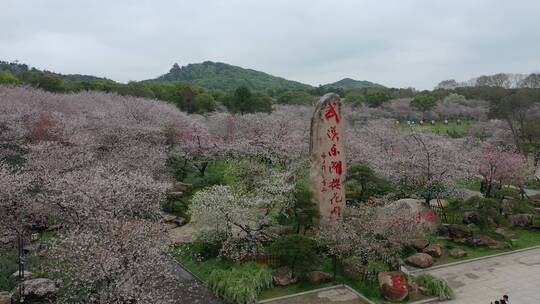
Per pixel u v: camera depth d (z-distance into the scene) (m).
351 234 18.89
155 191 21.98
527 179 35.66
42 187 22.58
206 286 18.45
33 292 15.90
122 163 28.44
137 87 74.19
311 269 18.94
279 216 25.28
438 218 25.84
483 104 92.69
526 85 108.19
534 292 18.11
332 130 22.98
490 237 24.44
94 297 14.34
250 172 31.22
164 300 15.05
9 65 127.44
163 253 17.52
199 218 21.36
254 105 66.81
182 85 80.38
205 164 39.03
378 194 28.11
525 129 50.66
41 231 22.84
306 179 30.73
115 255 14.05
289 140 38.12
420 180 27.58
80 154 27.75
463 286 18.83
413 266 20.97
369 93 103.81
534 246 23.95
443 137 43.94
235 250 20.16
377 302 17.19
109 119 40.00
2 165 24.23
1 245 19.89
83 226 17.28
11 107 38.81
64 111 47.03
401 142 39.47
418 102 94.00
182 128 46.47
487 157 32.28
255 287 17.58
